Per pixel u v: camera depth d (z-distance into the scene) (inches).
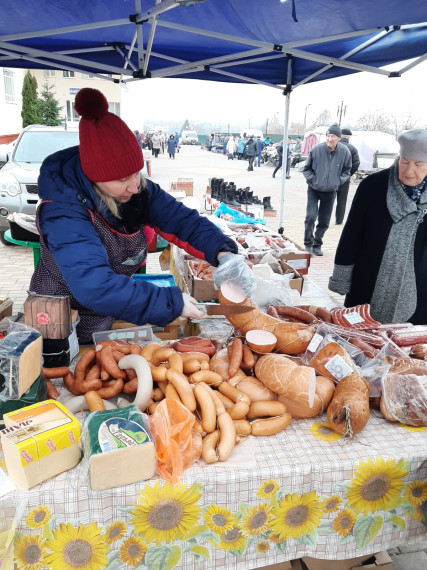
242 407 63.4
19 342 61.7
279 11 110.2
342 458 60.9
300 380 64.4
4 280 232.4
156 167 845.8
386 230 107.9
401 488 64.5
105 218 71.5
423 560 90.5
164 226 84.6
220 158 1219.2
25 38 126.0
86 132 62.0
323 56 144.6
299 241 333.7
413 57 137.2
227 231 162.7
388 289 109.3
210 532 59.4
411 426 68.3
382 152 730.8
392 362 72.7
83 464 55.7
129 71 152.9
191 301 70.8
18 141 306.8
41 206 65.8
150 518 56.1
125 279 61.9
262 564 64.0
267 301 88.6
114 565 57.4
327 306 116.1
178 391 62.7
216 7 109.9
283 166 216.1
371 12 109.9
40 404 58.4
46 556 54.7
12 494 51.8
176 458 55.4
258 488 58.1
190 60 159.6
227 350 74.6
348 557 66.7
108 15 112.6
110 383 67.9
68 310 74.3
